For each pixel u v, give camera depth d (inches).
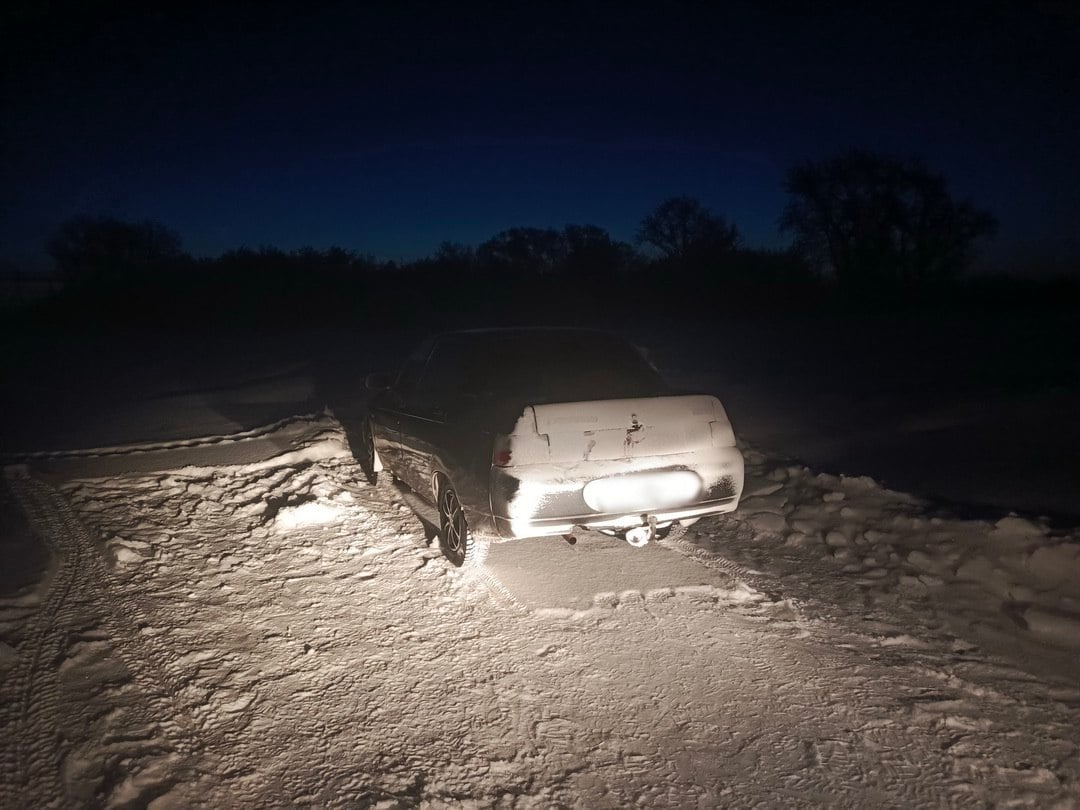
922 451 360.8
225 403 518.0
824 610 211.2
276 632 191.3
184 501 284.2
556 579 228.8
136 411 489.4
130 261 1567.4
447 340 269.9
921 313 1480.1
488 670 176.6
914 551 242.4
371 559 240.8
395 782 137.5
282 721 154.8
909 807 133.4
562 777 140.6
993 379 560.1
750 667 179.8
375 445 307.9
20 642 178.1
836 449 375.2
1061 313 1339.8
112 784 132.6
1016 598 215.8
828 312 1590.8
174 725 151.4
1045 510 271.1
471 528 219.0
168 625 191.2
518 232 1776.6
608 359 258.1
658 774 141.9
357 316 1379.2
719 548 258.2
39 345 1008.2
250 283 1385.3
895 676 176.4
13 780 133.8
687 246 1755.7
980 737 153.3
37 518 257.4
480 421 218.4
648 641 191.6
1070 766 144.5
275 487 300.8
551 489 204.1
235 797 132.4
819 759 146.2
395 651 184.2
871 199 1771.7
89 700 157.6
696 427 218.7
